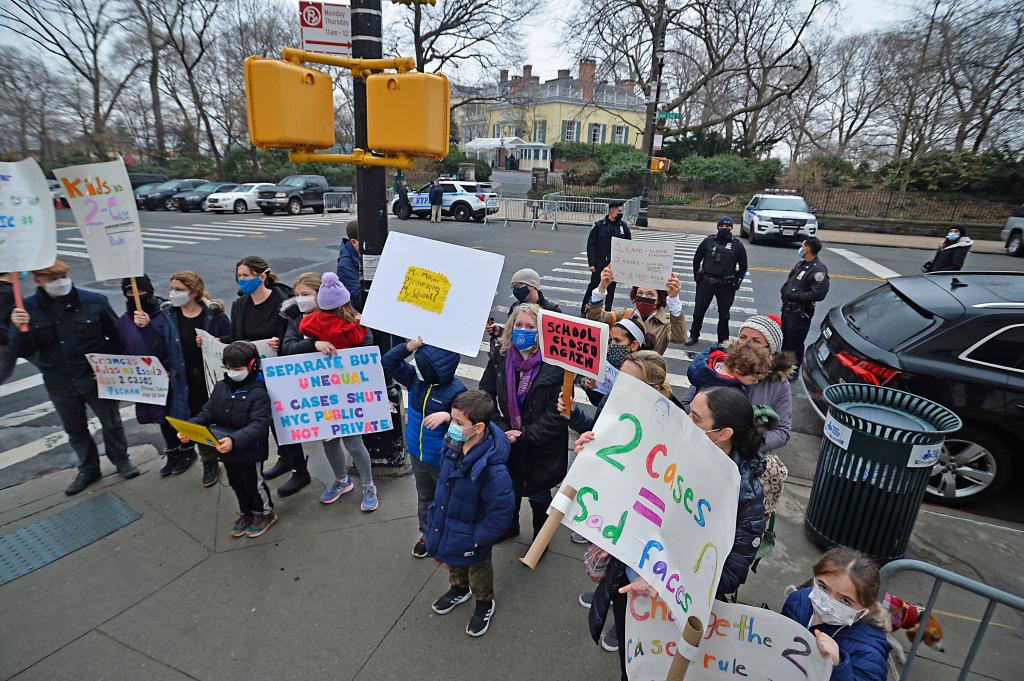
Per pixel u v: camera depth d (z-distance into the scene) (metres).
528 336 3.26
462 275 3.35
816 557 3.71
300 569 3.51
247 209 27.05
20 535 3.81
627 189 30.67
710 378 3.27
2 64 37.06
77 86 39.50
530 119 56.62
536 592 3.35
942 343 4.36
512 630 3.06
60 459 5.01
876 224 23.67
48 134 41.06
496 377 3.54
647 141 29.42
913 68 28.02
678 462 1.97
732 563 2.10
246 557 3.62
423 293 3.41
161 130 40.25
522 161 58.53
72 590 3.32
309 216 25.61
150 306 4.38
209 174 40.12
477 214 23.88
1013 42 23.98
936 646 3.04
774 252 17.91
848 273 14.33
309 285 3.89
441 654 2.90
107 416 4.38
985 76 25.77
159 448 5.11
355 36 3.78
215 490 4.37
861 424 3.39
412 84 3.29
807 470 4.91
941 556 3.81
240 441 3.46
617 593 2.45
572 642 2.99
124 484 4.46
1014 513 4.43
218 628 3.05
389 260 3.47
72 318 4.09
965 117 26.30
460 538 2.82
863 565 2.04
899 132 31.20
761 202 20.59
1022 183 23.45
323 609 3.19
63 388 4.15
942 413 3.50
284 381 3.79
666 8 25.70
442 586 3.38
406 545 3.75
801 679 2.01
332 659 2.87
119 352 4.52
